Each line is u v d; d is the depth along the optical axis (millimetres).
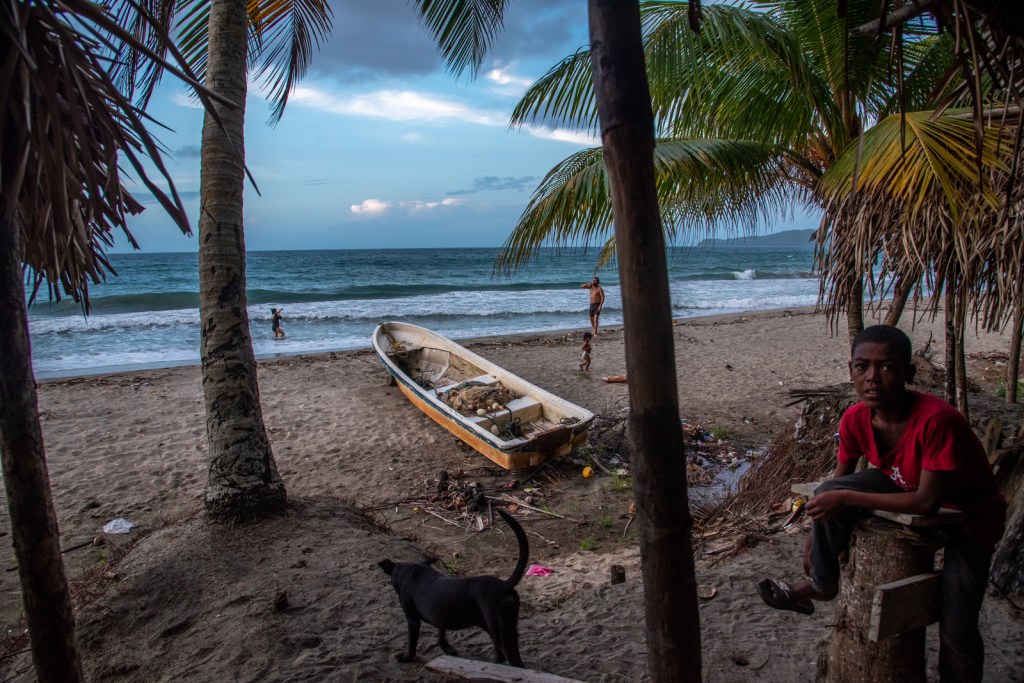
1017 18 1837
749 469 7336
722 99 5535
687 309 27500
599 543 6363
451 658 3008
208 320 5453
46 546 2305
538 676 2738
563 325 22562
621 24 1379
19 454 2219
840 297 4996
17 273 2172
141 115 1954
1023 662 2850
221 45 5371
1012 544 3412
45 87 1882
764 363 14359
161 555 5031
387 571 3676
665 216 6523
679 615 1515
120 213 2418
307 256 99375
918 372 7512
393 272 53281
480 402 9203
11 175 2027
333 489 7703
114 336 19859
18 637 4684
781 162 5957
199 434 9781
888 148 3918
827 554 2025
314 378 13336
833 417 6473
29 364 2234
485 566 5852
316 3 7297
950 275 4406
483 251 144000
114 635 4273
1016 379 6355
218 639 3982
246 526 5395
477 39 5488
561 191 4824
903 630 1899
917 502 1778
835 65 5324
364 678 3379
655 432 1443
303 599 4406
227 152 5344
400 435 9680
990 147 3467
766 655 3141
